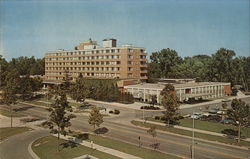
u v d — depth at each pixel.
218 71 108.12
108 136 38.19
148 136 38.25
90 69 105.56
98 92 80.12
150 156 28.53
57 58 121.56
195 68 140.25
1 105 69.88
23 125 46.16
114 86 80.19
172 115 43.69
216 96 92.00
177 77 136.12
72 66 113.44
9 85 48.34
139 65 98.31
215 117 52.41
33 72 152.38
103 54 100.00
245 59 110.75
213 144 33.94
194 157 28.66
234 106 34.97
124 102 74.12
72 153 29.59
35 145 33.25
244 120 34.50
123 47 93.88
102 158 27.84
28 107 67.25
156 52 146.12
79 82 68.44
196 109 63.19
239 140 34.41
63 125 29.88
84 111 61.03
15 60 163.38
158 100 72.75
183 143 34.38
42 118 52.75
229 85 97.75
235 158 28.42
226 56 106.50
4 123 47.78
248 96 95.31
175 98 46.50
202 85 84.88
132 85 83.31
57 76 122.12
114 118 52.59
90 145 32.81
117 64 95.75
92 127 44.41
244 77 110.44
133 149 31.12
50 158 28.03
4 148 32.09
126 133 40.06
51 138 36.47
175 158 28.02
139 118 52.19
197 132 39.97
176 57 143.88
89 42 113.19
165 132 40.91
